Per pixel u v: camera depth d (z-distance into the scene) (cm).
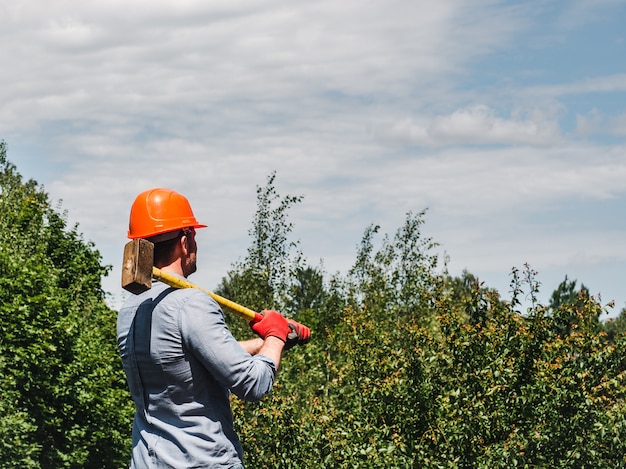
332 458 1128
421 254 1883
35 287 1978
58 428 1847
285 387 1370
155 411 336
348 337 1343
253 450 1170
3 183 3036
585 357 1124
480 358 1151
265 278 1844
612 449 1121
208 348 327
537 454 1089
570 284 3331
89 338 2100
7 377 1683
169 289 339
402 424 1151
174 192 354
